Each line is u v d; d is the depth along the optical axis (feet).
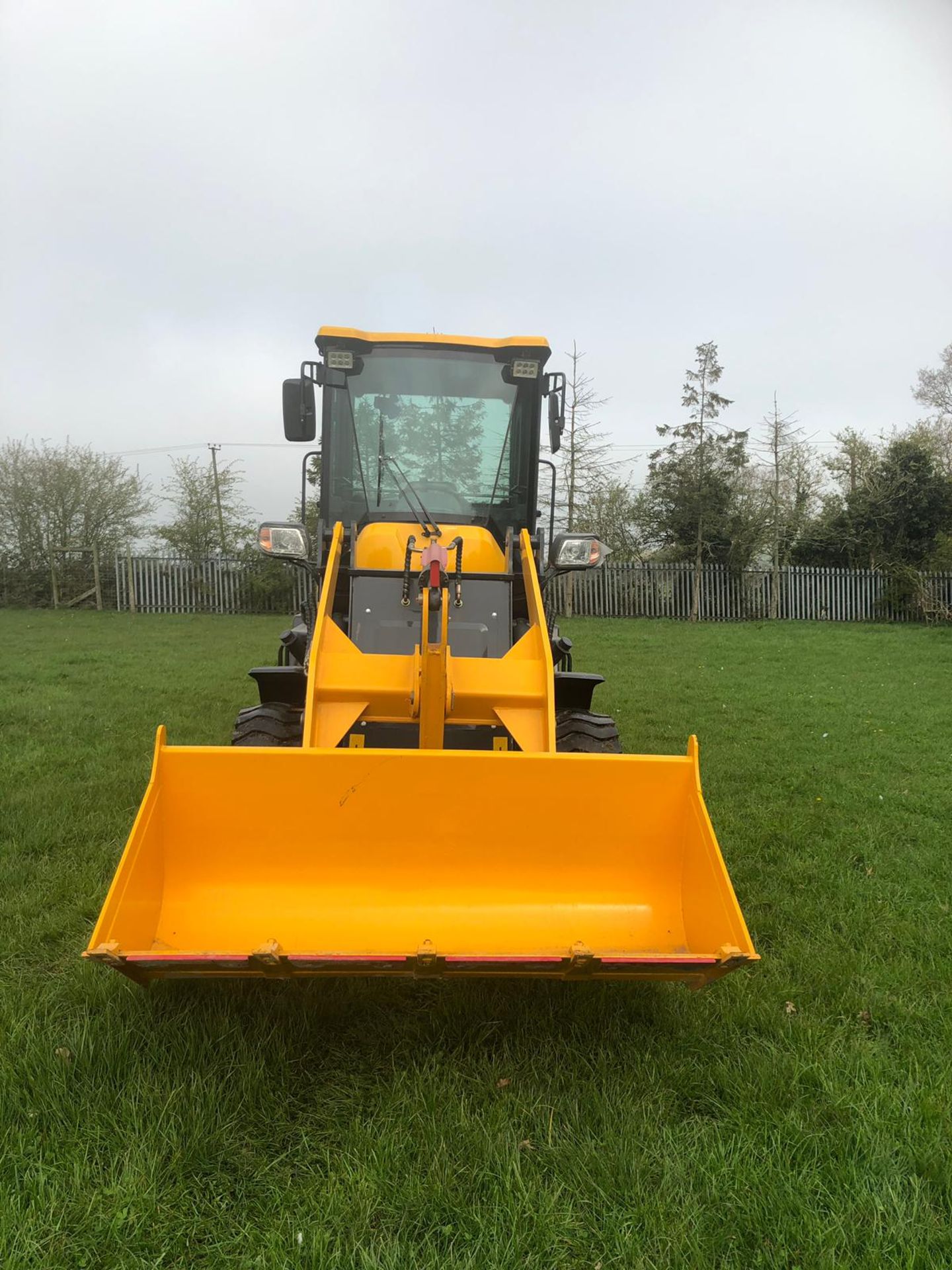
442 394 17.01
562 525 88.43
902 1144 8.19
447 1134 8.19
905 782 21.49
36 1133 8.05
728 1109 8.67
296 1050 9.43
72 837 16.20
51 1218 7.10
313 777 10.35
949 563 82.94
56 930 12.32
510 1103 8.69
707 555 85.56
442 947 10.08
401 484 16.94
